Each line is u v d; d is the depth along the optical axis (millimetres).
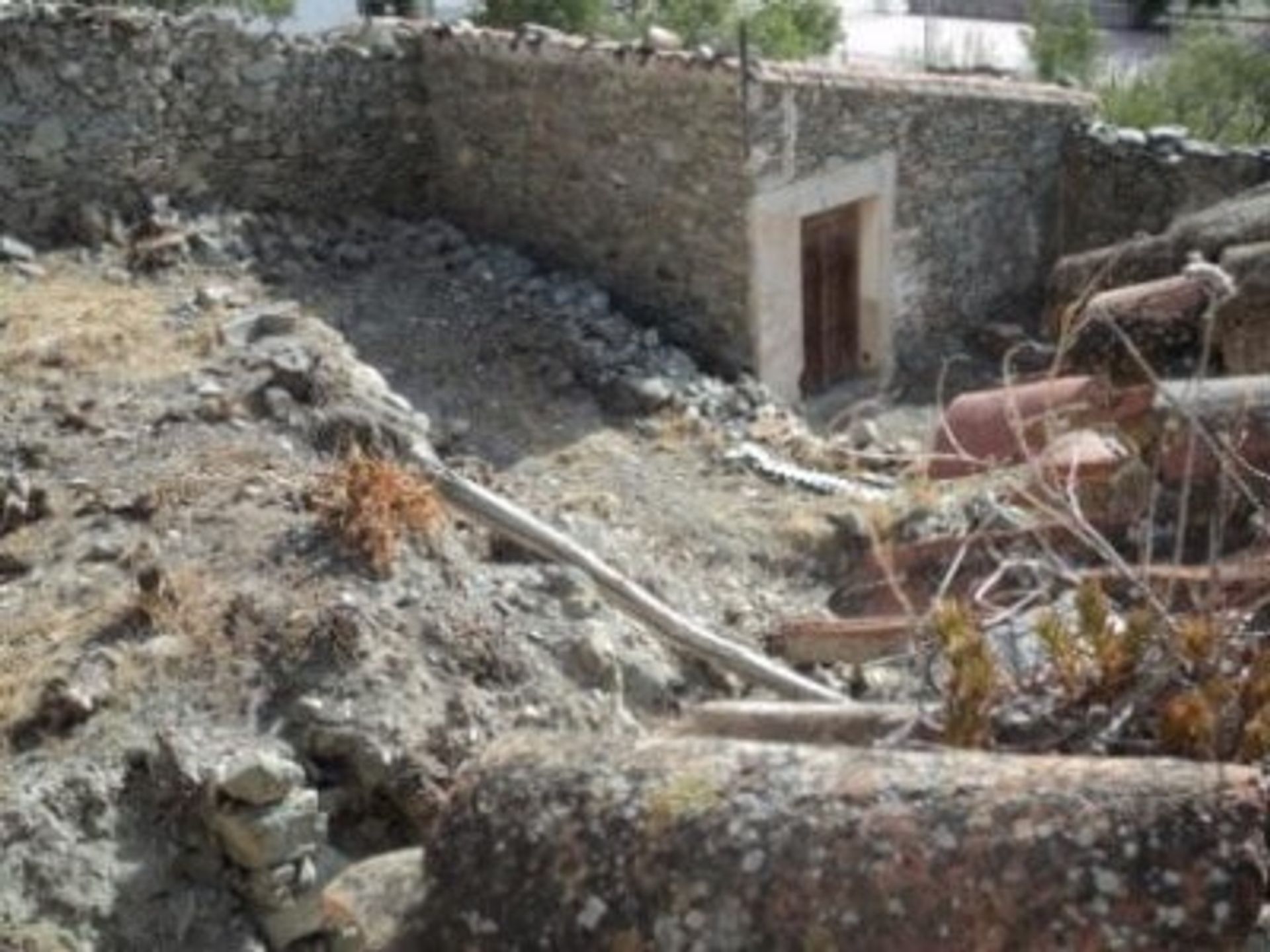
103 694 7066
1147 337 6078
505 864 2850
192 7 17984
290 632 7348
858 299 13273
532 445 11273
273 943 6488
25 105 12188
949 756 2881
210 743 6844
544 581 8148
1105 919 2543
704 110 12164
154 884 6492
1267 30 26766
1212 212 7648
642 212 12820
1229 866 2543
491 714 7340
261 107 13070
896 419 12914
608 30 19375
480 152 13602
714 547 9961
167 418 9445
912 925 2619
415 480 8352
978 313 14062
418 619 7664
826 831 2725
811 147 12406
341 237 13320
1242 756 3182
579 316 12711
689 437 11539
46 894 6332
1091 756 3238
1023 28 28547
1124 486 5219
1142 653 3553
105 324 10930
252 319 10773
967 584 5723
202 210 12938
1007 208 13977
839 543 10023
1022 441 4945
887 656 6480
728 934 2686
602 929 2744
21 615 7680
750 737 3799
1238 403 5043
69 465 9016
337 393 9711
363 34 13594
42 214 12430
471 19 19938
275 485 8664
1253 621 4180
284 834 6430
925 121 13109
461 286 13016
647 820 2811
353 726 7008
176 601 7570
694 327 12828
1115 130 14109
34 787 6633
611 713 7645
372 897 3057
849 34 29062
